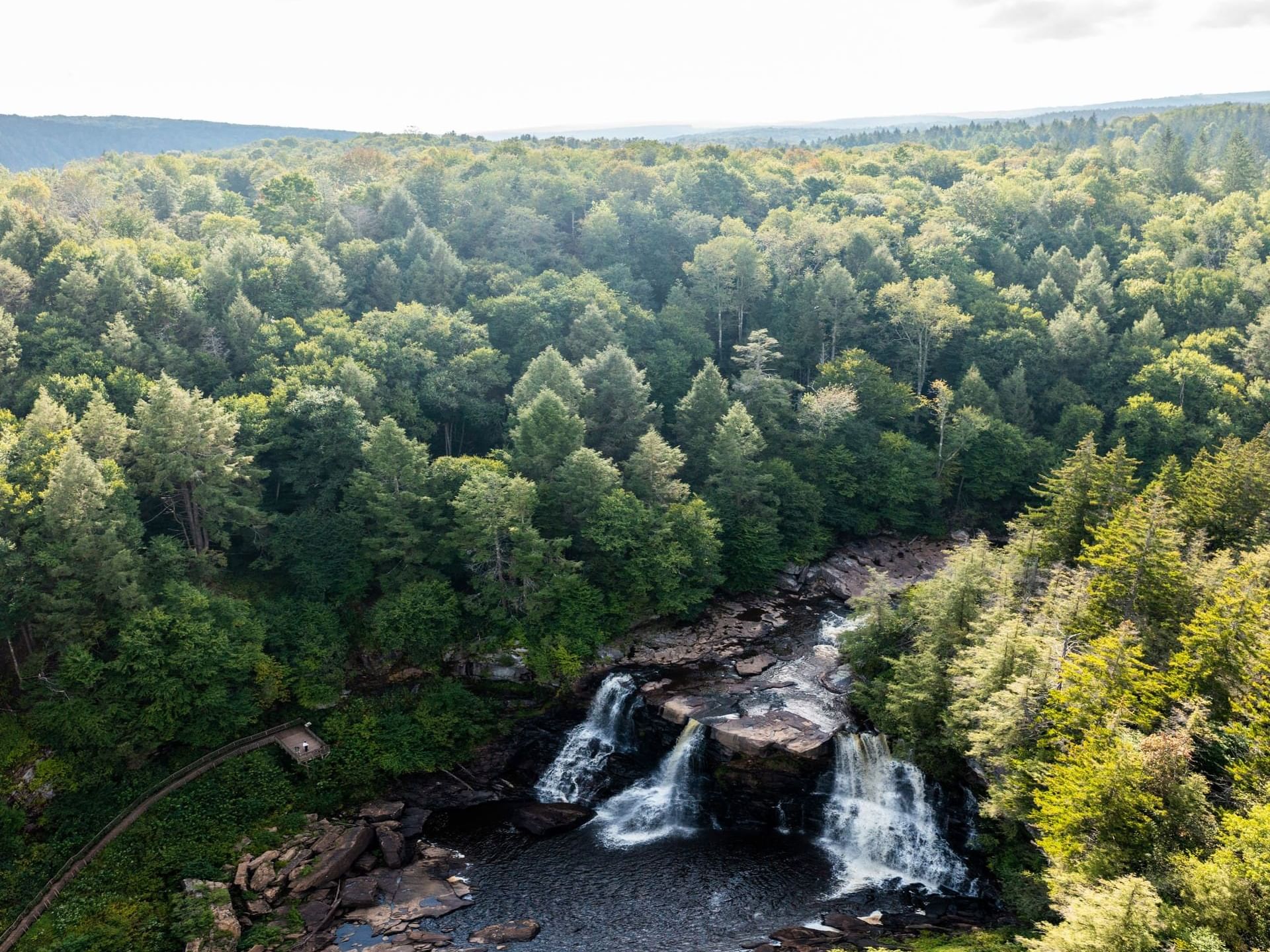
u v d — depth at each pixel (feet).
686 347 447.01
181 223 518.37
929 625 248.52
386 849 226.99
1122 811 148.05
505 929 200.44
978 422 398.62
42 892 200.54
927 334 464.24
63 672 227.20
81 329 332.19
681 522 310.04
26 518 233.55
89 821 221.25
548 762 265.95
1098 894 133.90
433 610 277.44
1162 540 213.05
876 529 401.08
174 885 207.82
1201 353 470.39
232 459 290.76
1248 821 138.00
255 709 254.27
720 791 245.65
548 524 307.37
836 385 412.57
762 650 301.43
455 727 266.16
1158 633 209.56
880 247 528.63
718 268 469.98
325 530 291.79
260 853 220.84
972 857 214.69
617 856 228.84
